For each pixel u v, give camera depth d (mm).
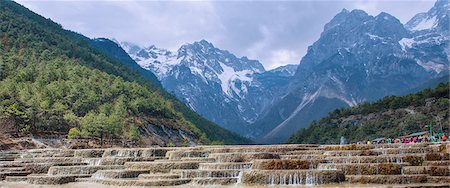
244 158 56625
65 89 149500
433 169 44031
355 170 46219
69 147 122250
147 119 174125
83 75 175000
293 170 45188
